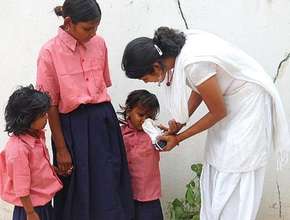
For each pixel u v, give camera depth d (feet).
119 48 11.05
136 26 10.96
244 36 10.87
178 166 11.53
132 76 8.68
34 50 11.21
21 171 8.92
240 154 9.09
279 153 9.56
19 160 8.90
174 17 10.90
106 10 10.91
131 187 10.31
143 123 10.12
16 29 11.14
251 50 10.93
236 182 9.25
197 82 8.61
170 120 10.37
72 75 9.37
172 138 9.48
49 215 9.63
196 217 10.52
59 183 9.54
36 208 9.30
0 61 11.34
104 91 9.80
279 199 11.51
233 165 9.16
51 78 9.32
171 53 8.61
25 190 8.95
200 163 11.41
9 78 11.40
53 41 9.36
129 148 10.37
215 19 10.84
